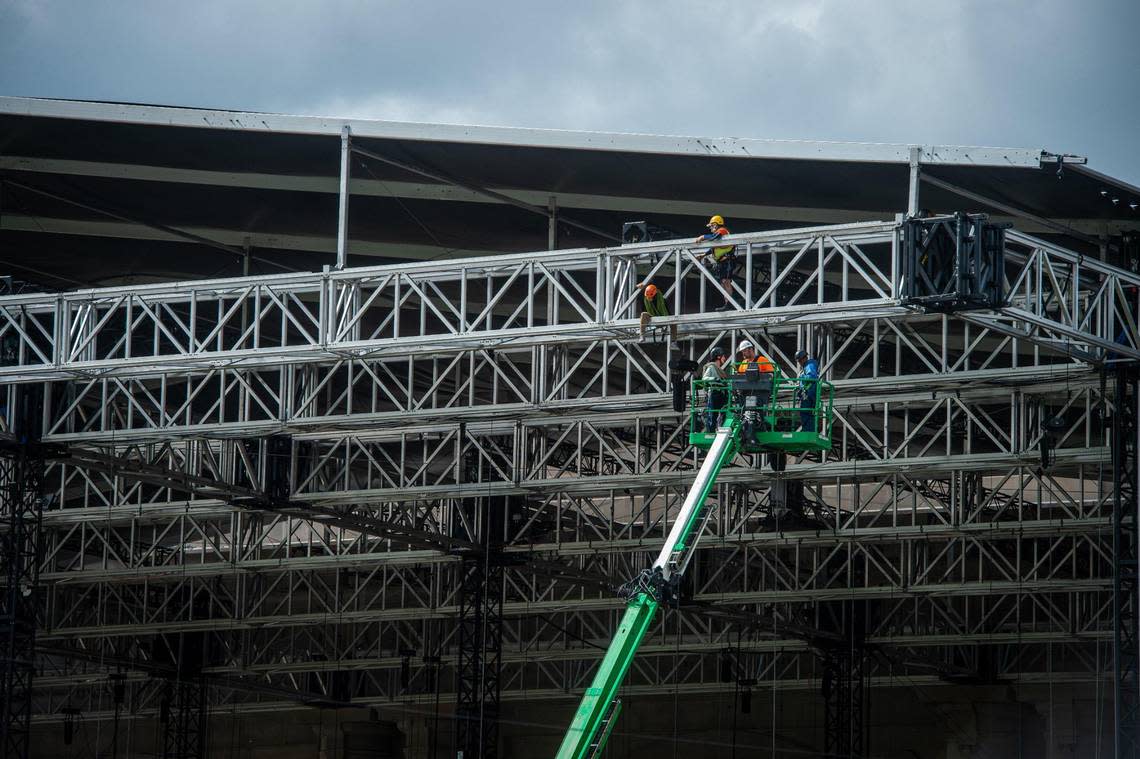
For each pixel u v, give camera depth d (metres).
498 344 39.31
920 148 38.72
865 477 53.97
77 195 49.88
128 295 42.03
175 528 77.50
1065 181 40.81
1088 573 71.19
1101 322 38.28
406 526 56.81
